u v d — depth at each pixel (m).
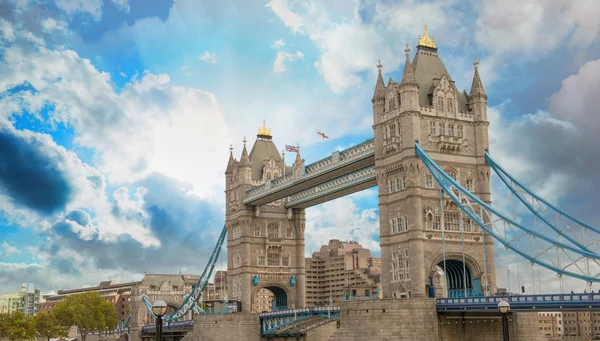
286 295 162.25
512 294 91.88
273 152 167.25
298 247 162.00
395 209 108.38
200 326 147.50
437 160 107.00
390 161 109.69
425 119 107.75
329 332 130.25
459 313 96.25
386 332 93.19
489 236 108.31
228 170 167.62
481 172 109.88
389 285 107.69
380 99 113.31
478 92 112.25
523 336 98.88
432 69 113.88
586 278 84.75
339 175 131.12
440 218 105.44
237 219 160.38
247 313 140.62
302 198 153.00
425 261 103.44
